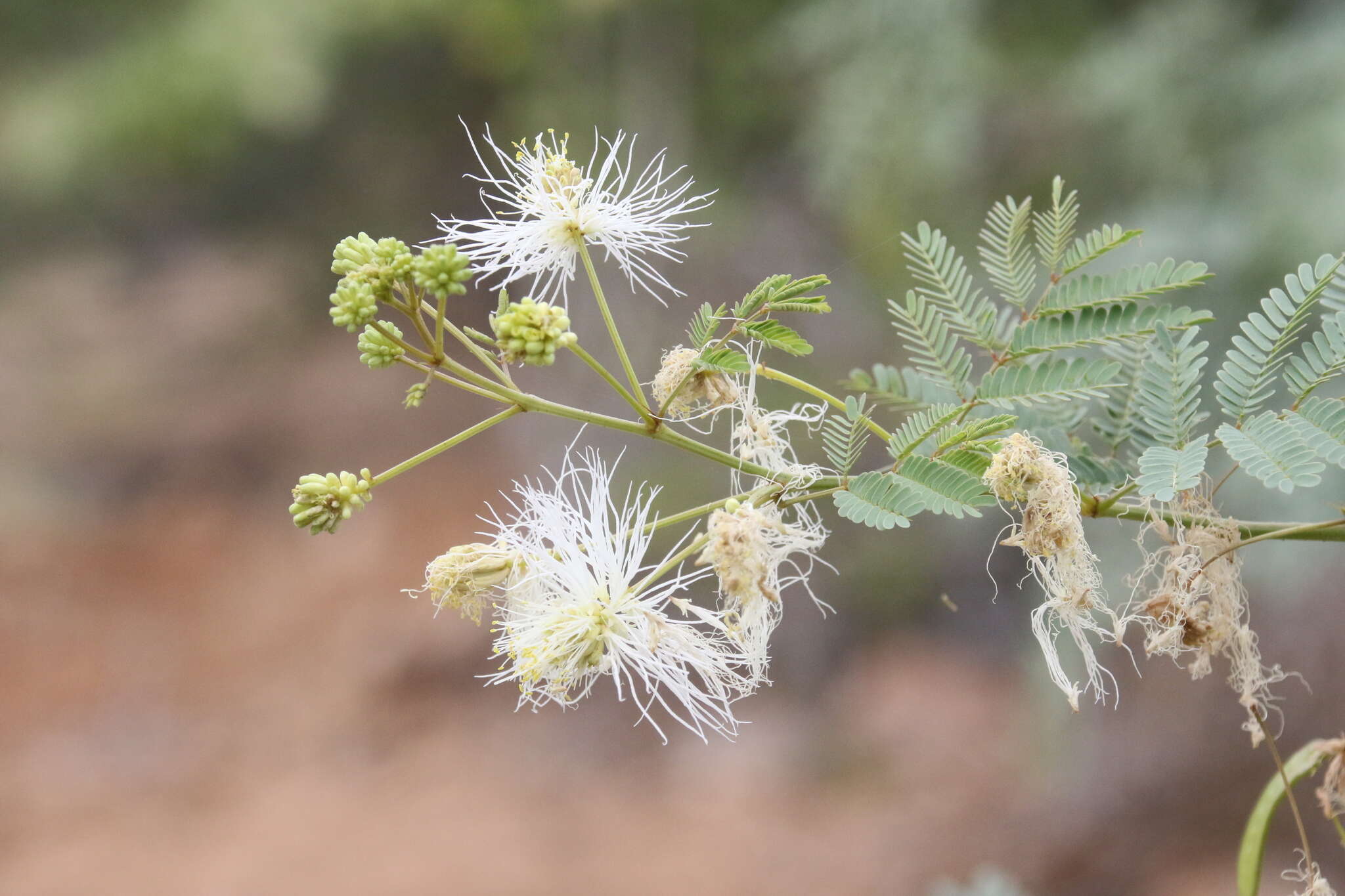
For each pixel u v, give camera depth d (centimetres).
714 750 812
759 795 758
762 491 126
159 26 1220
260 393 1422
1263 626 572
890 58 609
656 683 130
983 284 601
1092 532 456
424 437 1310
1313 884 137
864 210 636
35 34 1244
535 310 129
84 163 1274
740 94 871
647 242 142
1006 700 771
